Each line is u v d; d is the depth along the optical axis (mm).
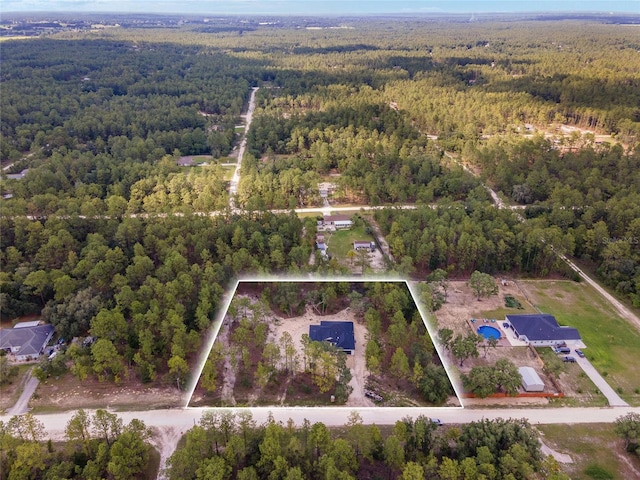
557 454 53188
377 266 91125
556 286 88625
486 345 70625
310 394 58438
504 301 83000
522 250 91750
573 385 63875
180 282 76000
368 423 54781
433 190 123875
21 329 70375
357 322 68250
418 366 59188
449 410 57812
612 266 89375
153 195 114000
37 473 48938
